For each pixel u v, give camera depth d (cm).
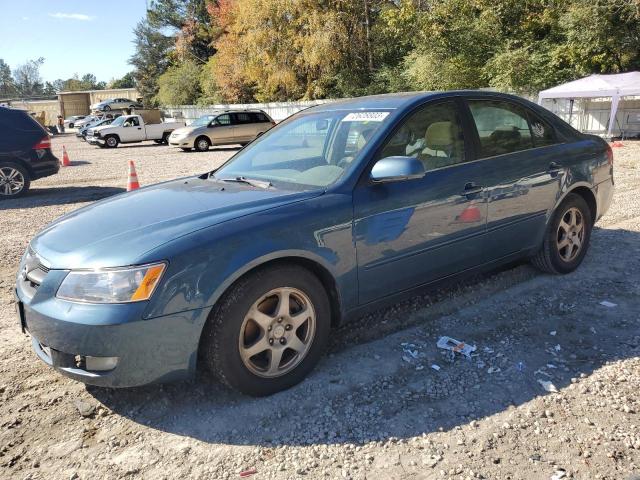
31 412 298
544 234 446
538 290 443
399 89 2720
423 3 2589
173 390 314
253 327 294
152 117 3142
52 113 6109
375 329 384
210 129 2311
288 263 301
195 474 246
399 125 358
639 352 338
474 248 388
